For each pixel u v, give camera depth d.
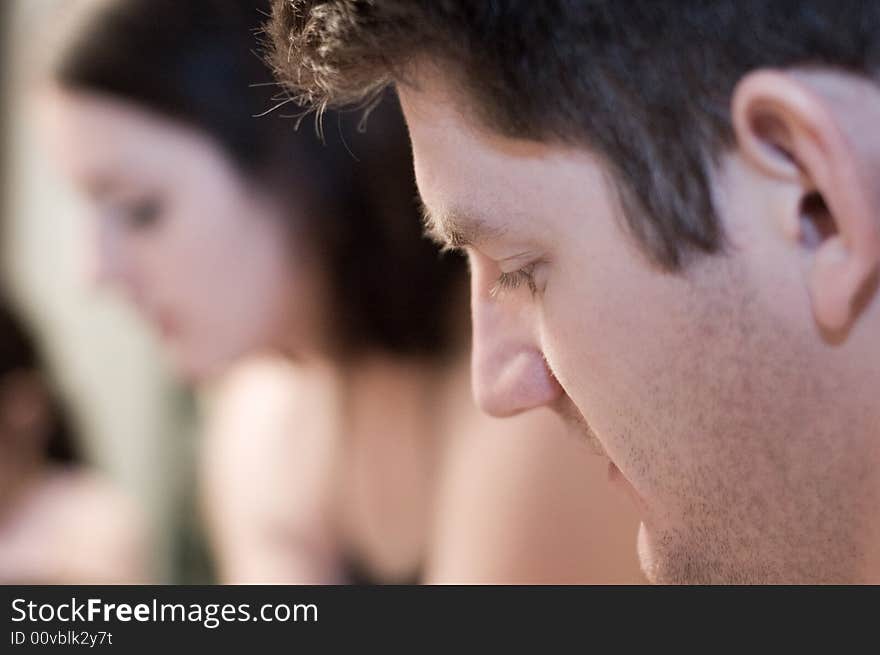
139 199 2.65
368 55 1.11
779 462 1.09
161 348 3.09
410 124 1.15
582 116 1.04
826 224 1.01
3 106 5.95
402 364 2.66
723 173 1.02
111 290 2.82
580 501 2.10
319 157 2.54
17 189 6.17
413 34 1.07
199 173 2.59
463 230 1.15
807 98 0.94
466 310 2.55
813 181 0.98
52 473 5.48
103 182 2.66
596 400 1.17
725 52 0.99
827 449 1.07
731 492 1.13
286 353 2.90
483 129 1.08
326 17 1.11
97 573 5.21
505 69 1.05
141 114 2.56
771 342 1.05
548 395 1.30
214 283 2.69
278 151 2.54
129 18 2.53
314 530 3.24
